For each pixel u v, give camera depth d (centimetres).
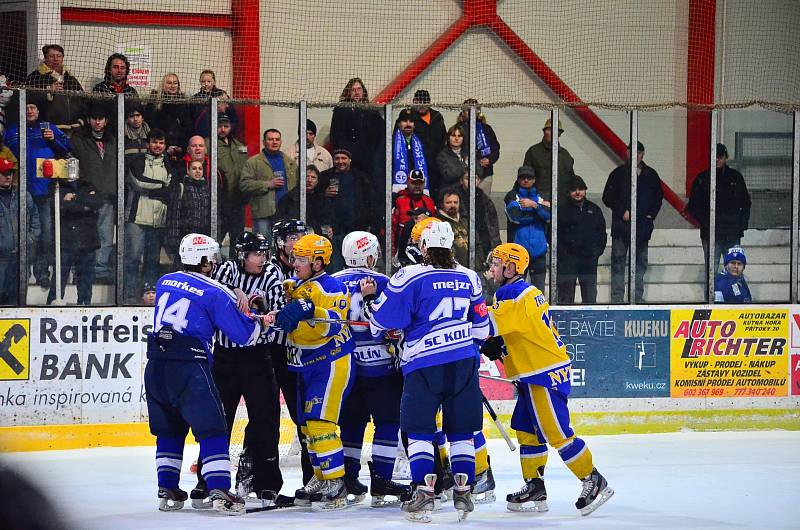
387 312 1546
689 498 1814
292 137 2619
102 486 1944
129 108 2517
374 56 3403
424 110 2680
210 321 1619
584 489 1622
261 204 2602
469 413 1564
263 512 1661
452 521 1577
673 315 2808
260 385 1705
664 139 2811
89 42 3130
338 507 1683
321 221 2636
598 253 2788
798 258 2883
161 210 2544
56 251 2475
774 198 2873
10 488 377
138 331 2514
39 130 2456
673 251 2823
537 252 2758
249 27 3278
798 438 2684
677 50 3553
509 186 2742
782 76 3600
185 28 3231
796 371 2875
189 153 2556
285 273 1886
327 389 1677
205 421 1593
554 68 3494
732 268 2856
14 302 2447
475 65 3459
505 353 1648
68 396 2452
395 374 1723
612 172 2791
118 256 2514
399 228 2667
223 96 2898
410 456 1554
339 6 3369
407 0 3409
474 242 2717
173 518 1587
